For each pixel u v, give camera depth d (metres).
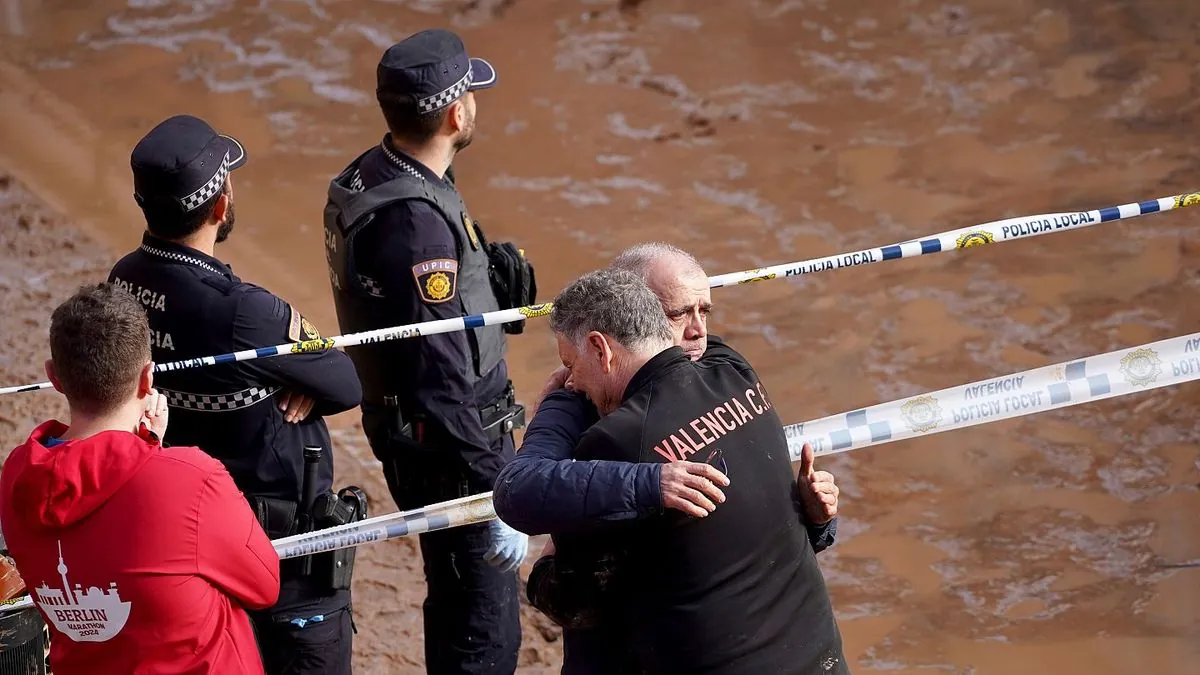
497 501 9.50
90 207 30.42
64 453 8.89
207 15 40.34
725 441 9.40
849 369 24.33
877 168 31.98
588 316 9.61
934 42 37.53
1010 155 32.09
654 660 9.29
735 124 34.38
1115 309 25.45
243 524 9.41
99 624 9.14
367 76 37.38
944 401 13.16
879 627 18.23
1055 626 18.09
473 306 13.96
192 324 11.75
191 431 12.16
